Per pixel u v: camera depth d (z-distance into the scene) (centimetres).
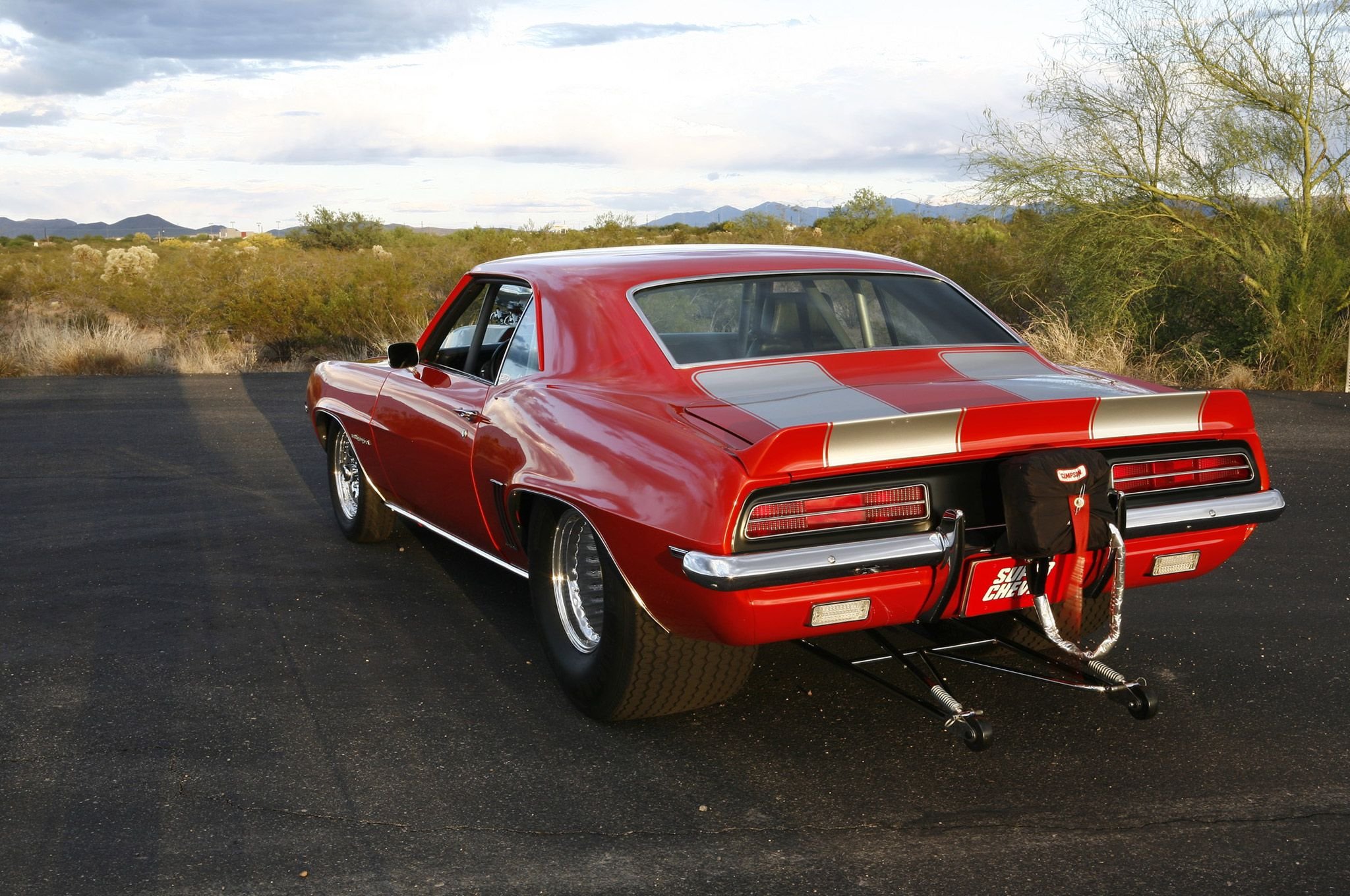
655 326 398
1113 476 346
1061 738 369
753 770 348
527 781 342
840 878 283
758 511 307
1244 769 343
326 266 2156
